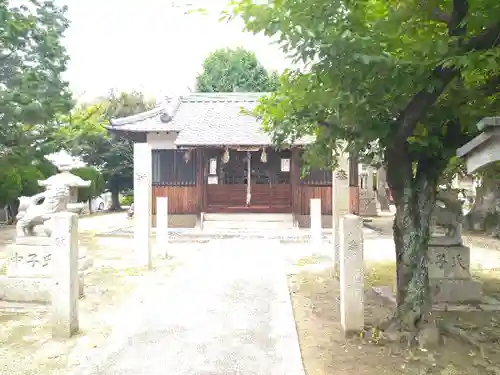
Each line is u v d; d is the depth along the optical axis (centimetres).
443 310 734
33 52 1586
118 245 1541
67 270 607
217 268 1071
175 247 1481
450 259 770
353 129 555
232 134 1981
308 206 2014
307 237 1670
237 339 583
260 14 446
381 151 658
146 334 604
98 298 812
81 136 2305
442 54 436
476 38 454
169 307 735
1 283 773
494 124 345
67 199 846
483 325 655
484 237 1683
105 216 2909
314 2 439
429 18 478
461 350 552
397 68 454
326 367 505
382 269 1102
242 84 3127
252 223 1994
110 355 533
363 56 425
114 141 3288
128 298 802
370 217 2742
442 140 613
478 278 980
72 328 616
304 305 766
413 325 577
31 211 805
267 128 700
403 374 488
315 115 571
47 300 759
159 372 484
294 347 554
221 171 2105
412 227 606
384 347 562
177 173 2066
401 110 556
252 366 498
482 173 879
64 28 1688
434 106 581
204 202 2041
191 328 628
